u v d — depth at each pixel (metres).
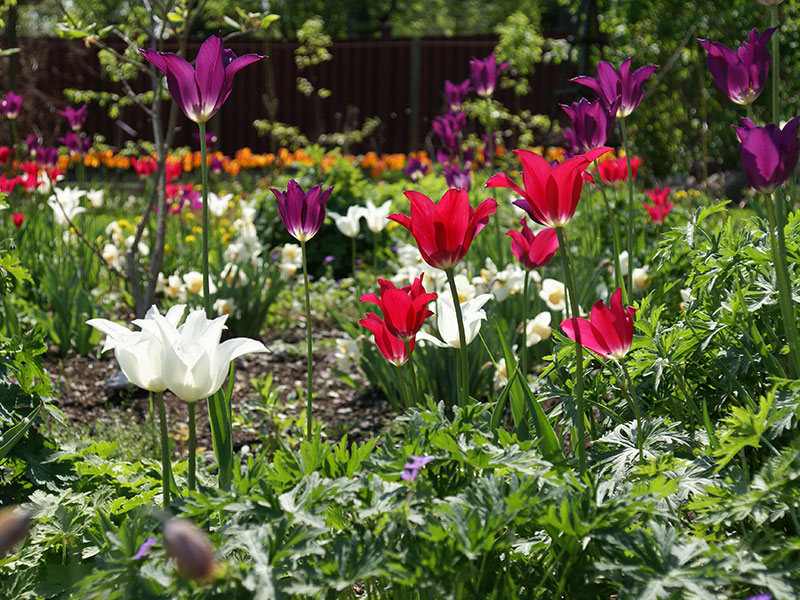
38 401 2.47
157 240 5.02
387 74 16.03
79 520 2.08
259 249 6.21
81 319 5.28
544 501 1.71
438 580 1.58
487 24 30.06
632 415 2.44
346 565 1.59
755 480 1.78
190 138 15.68
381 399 4.52
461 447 1.82
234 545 1.63
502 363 3.11
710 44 2.45
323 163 8.10
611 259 4.99
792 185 2.99
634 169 8.81
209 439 4.10
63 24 4.75
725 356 2.35
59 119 13.01
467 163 6.87
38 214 7.03
